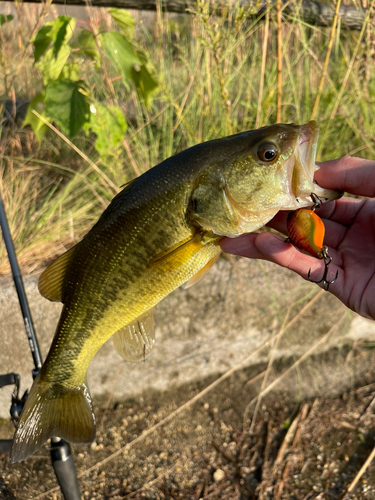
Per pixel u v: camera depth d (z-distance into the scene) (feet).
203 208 1.06
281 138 1.04
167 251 1.08
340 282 1.25
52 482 1.70
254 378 2.05
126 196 1.10
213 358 2.02
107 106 1.94
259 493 1.69
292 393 2.05
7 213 1.98
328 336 2.10
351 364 2.12
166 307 1.90
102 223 1.11
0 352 1.77
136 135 2.26
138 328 1.22
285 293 1.99
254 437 1.90
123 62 1.92
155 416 1.94
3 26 2.78
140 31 2.80
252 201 1.05
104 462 1.79
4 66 2.20
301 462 1.79
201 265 1.13
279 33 1.72
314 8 2.26
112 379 1.94
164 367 1.98
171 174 1.07
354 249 1.29
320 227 1.00
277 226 1.32
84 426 1.19
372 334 2.16
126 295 1.11
